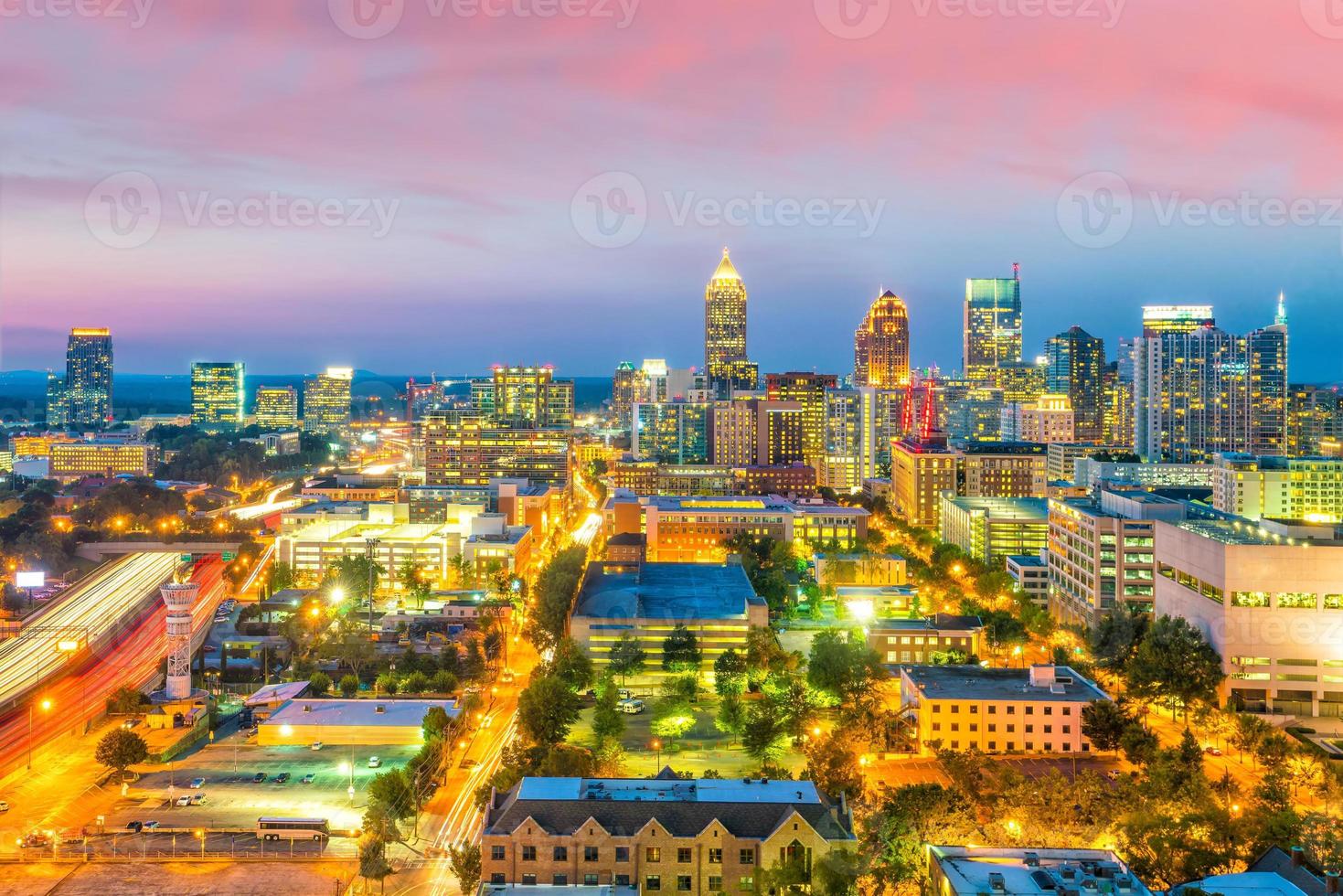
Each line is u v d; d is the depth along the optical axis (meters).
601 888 190.25
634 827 196.12
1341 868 180.62
